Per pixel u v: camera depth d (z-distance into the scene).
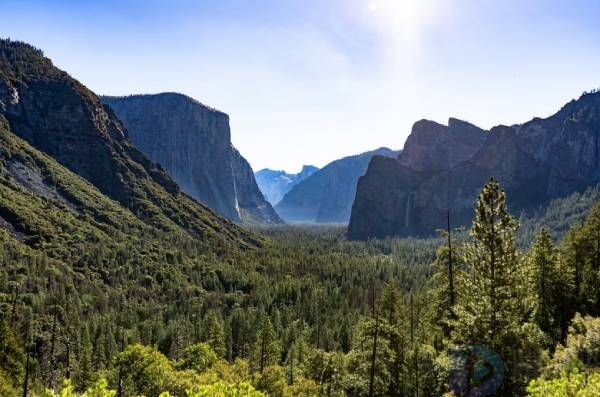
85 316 122.00
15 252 143.50
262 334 78.81
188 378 57.56
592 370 26.94
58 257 154.62
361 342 41.19
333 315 130.12
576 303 54.22
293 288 158.88
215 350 93.38
